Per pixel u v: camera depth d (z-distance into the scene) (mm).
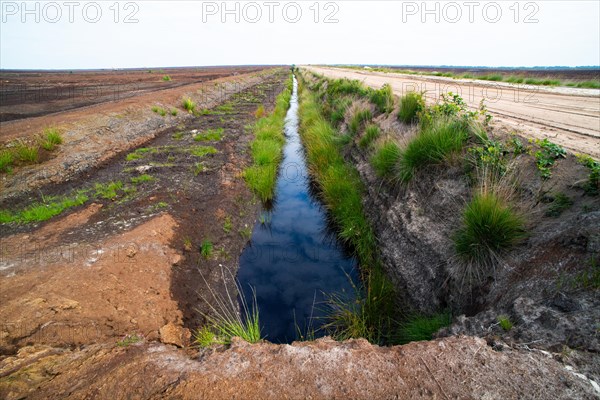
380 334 3725
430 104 7309
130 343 2779
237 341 2430
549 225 3064
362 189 6621
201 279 4566
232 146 10242
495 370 1939
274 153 9594
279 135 11625
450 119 5109
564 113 6746
